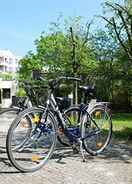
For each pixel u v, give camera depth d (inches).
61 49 680.4
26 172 185.0
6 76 2044.8
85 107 224.4
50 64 763.4
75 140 218.2
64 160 211.2
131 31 354.0
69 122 218.7
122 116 968.9
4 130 325.7
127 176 180.4
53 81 208.4
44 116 198.8
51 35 892.6
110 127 239.3
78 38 601.3
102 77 378.6
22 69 1439.5
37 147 198.8
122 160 214.2
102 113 234.2
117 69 381.1
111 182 170.2
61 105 215.3
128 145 263.9
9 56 3823.8
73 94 343.3
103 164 203.9
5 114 199.5
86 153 229.6
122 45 363.9
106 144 236.4
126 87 386.0
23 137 193.2
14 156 187.6
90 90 230.8
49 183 167.8
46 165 199.6
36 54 1243.2
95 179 175.0
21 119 187.2
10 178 174.6
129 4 368.8
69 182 169.9
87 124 223.5
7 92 2004.2
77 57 555.5
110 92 383.6
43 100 205.8
